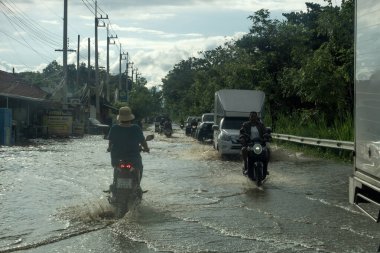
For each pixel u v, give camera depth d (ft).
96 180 43.78
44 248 21.90
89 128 152.76
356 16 20.58
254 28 126.62
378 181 17.76
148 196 35.37
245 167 42.60
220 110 75.05
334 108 91.09
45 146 88.28
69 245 22.38
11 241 23.00
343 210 30.71
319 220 27.76
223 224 26.58
